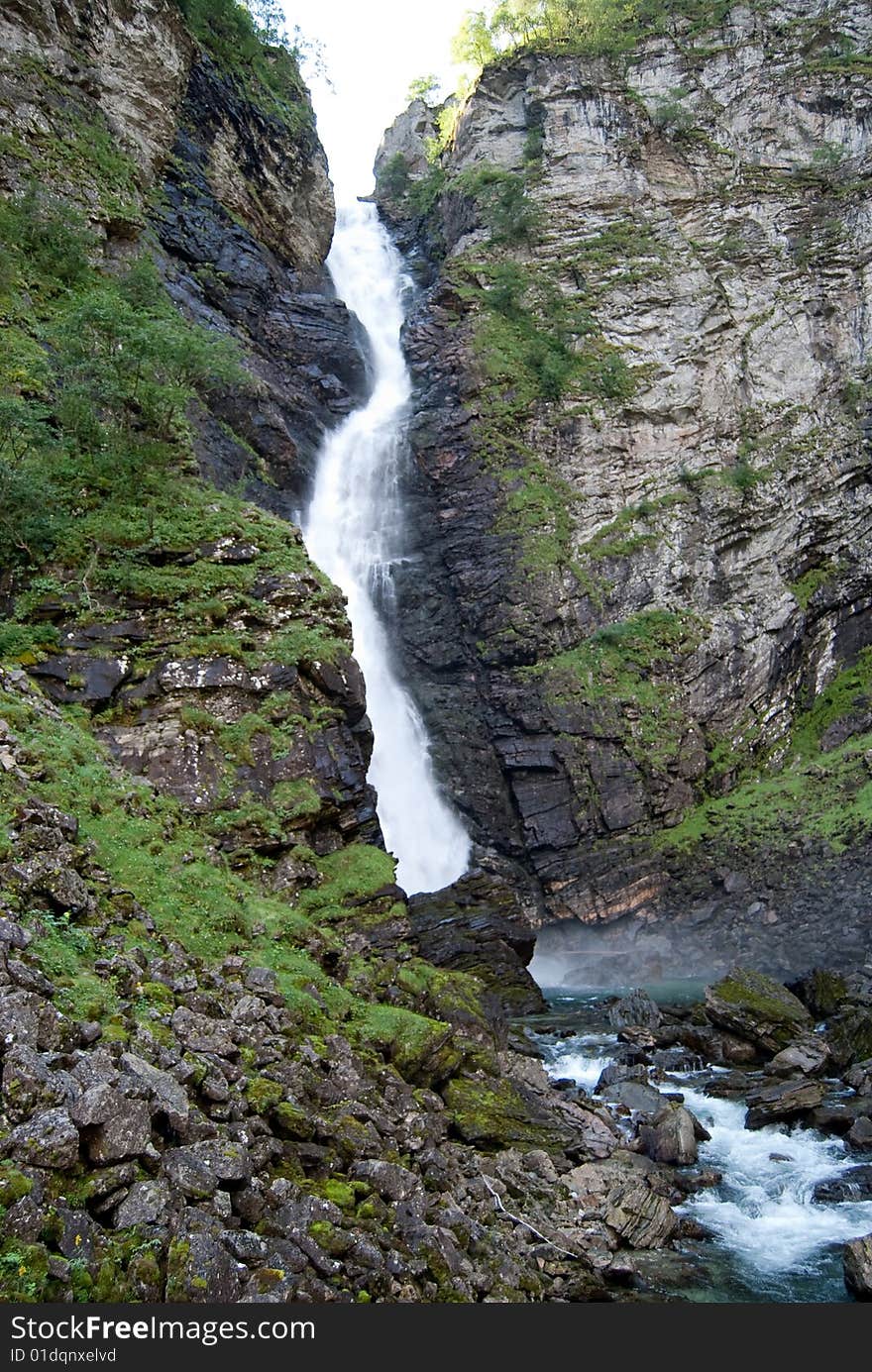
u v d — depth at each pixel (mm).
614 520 35062
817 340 38844
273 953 10383
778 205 40688
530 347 37594
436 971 13297
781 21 43594
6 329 18484
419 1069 10188
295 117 38406
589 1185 9594
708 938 26906
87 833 10078
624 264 39781
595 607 33281
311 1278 5789
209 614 15477
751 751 32656
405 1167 8016
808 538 35969
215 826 13289
